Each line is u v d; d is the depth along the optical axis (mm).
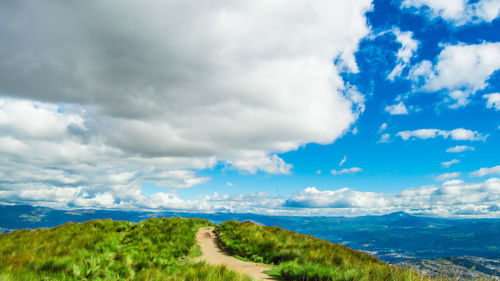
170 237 15938
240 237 17969
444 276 6855
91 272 8367
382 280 8031
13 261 9117
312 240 18297
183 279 7531
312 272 8992
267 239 16094
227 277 7840
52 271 8078
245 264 12594
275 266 12109
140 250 12438
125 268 8945
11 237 15703
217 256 14422
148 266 9648
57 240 13672
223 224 25938
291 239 17391
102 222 20781
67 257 9398
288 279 9523
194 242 17078
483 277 6105
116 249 12078
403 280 7551
